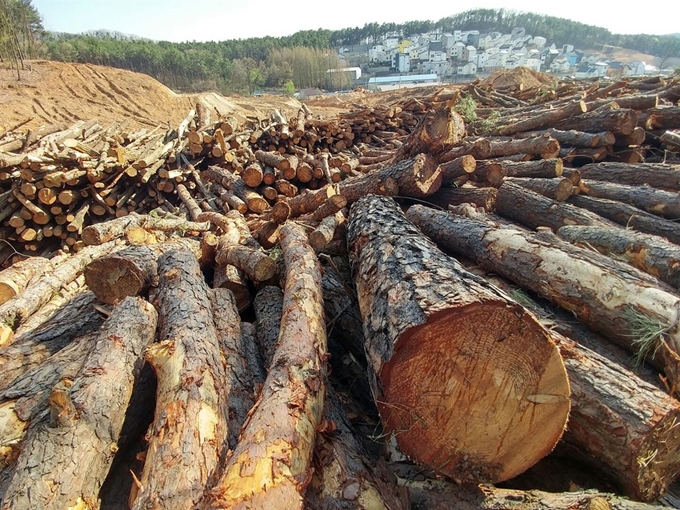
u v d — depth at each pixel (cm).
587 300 309
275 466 183
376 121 1374
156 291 393
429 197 609
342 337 381
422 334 206
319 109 2505
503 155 757
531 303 346
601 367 245
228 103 2320
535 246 356
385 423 224
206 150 1034
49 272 533
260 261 437
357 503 202
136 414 287
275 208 576
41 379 297
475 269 410
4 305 459
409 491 230
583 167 686
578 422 231
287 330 287
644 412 214
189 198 880
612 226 464
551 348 198
